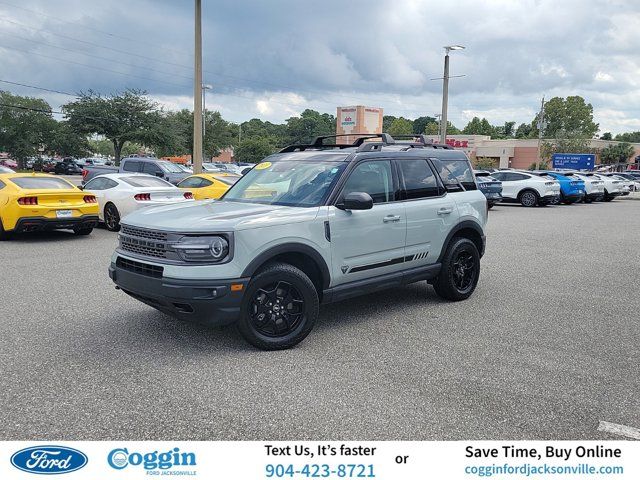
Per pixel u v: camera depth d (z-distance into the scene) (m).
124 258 4.87
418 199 5.99
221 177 15.54
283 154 6.23
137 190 12.45
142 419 3.52
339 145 6.46
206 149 74.56
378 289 5.63
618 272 8.55
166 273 4.43
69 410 3.62
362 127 66.31
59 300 6.36
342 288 5.23
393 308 6.28
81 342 4.92
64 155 72.62
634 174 45.78
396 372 4.34
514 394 3.97
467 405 3.78
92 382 4.06
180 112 73.25
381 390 4.00
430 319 5.84
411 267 5.97
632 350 4.95
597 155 80.56
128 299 6.41
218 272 4.40
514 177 23.55
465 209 6.52
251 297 4.58
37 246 10.43
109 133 50.19
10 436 3.30
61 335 5.11
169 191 12.91
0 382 4.04
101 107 49.66
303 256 5.01
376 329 5.47
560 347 5.00
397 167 5.86
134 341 4.95
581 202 27.14
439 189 6.30
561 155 55.53
